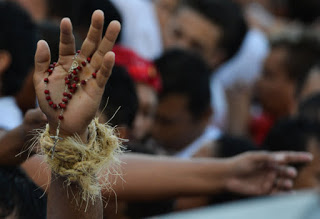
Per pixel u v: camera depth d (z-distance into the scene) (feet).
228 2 36.29
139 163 19.60
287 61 38.73
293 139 28.19
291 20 47.42
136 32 34.65
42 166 15.81
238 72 38.93
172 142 29.25
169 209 23.63
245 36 36.70
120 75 20.95
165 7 38.19
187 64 29.58
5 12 20.84
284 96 39.14
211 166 19.98
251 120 40.52
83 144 12.75
